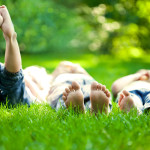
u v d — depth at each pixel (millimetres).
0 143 1511
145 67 8477
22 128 1829
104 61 10789
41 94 3193
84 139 1512
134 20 12367
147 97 2779
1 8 2379
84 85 2844
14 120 1999
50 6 10078
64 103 2457
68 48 13555
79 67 3633
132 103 2377
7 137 1587
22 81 2613
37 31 9305
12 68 2424
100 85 2236
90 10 13352
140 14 12523
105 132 1649
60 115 2189
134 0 12195
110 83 4164
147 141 1511
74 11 13008
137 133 1677
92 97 2197
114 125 1819
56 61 10039
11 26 2318
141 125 1852
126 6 12391
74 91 2211
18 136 1604
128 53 12797
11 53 2367
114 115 2174
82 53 13680
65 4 13266
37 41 9836
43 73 3764
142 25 12773
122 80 3479
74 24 12547
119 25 12430
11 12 7023
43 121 1990
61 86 2895
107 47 13000
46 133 1653
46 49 12711
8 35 2312
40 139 1546
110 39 12828
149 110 2549
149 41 13352
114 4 12250
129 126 1794
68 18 11953
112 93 3496
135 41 13203
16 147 1413
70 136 1596
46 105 2779
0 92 2662
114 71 7211
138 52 12992
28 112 2311
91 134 1630
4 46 6168
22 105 2654
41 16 8969
